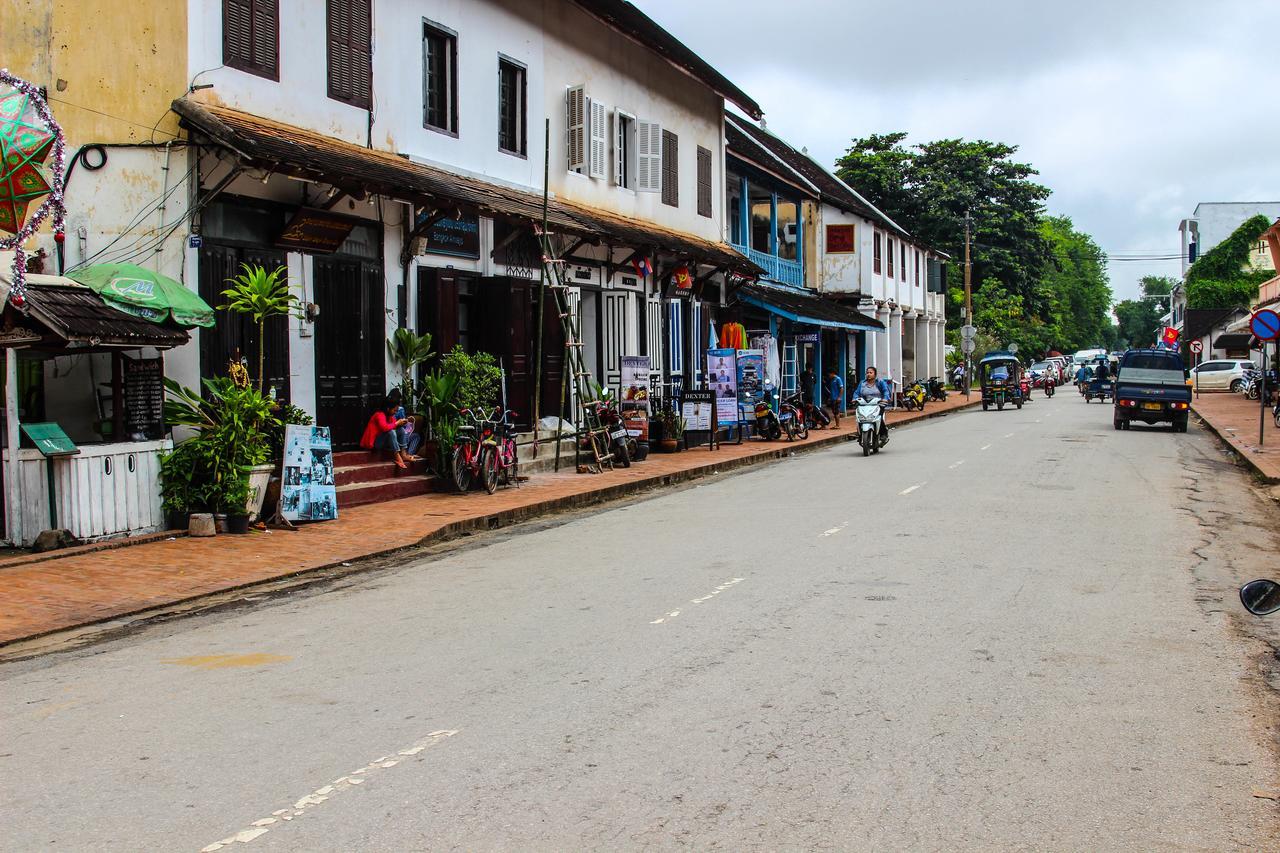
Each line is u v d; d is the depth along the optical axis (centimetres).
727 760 483
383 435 1470
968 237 4875
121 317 1043
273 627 778
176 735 532
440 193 1380
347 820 422
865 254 4009
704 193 2722
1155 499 1425
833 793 446
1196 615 765
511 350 1744
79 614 813
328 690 604
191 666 671
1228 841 404
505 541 1187
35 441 1023
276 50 1320
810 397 3238
